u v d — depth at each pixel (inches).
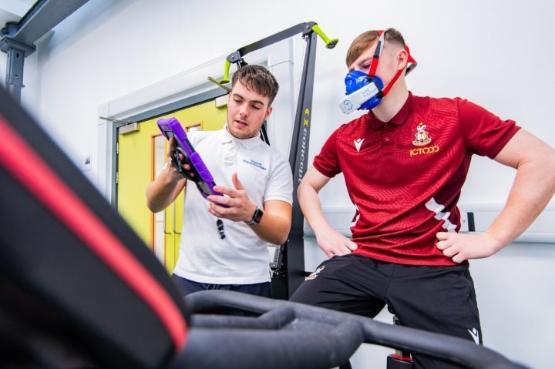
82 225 5.3
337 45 59.5
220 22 76.4
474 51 47.1
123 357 5.8
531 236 40.7
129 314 5.9
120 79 100.0
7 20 123.0
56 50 125.8
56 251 4.9
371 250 36.6
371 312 36.7
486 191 45.2
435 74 49.9
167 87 84.4
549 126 41.8
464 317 28.9
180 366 7.0
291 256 52.9
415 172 35.4
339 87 59.1
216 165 44.4
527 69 43.4
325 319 14.6
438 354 13.1
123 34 99.8
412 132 35.7
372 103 36.9
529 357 41.7
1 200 4.2
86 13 113.1
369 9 56.3
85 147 111.0
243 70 44.0
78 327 5.3
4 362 6.0
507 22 44.9
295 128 55.1
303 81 55.7
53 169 5.1
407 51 38.3
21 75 127.1
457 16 48.5
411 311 31.1
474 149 34.5
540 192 29.6
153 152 93.0
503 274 43.7
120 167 102.8
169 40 87.3
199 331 7.7
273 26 67.6
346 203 56.6
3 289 4.9
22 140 4.7
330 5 60.5
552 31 41.9
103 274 5.5
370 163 38.0
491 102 45.6
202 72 77.2
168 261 85.5
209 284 42.0
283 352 8.7
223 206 34.9
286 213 42.9
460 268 32.6
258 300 17.2
